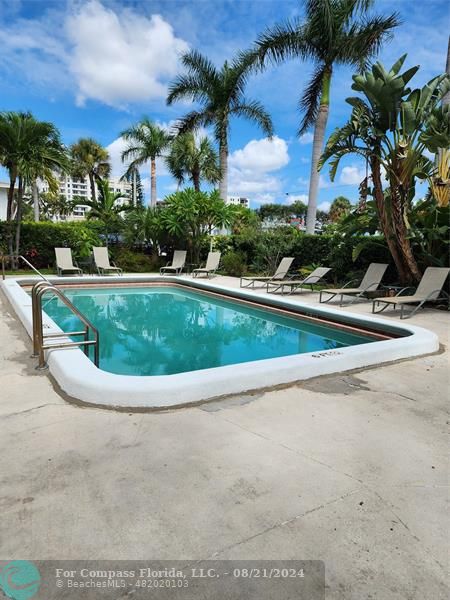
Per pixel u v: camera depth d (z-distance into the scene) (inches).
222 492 84.3
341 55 597.9
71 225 643.5
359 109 314.0
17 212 560.4
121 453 98.1
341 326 279.6
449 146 305.0
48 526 72.9
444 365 177.2
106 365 209.3
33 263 601.3
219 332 293.1
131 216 684.1
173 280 534.9
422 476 92.4
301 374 153.2
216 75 750.5
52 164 547.5
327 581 63.0
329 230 540.7
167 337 274.7
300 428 114.4
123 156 988.6
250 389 141.0
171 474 90.1
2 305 298.4
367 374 163.0
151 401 123.9
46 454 96.7
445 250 358.3
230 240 674.8
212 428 112.7
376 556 68.3
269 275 557.0
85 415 117.9
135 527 73.3
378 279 368.5
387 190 387.9
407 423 119.6
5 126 499.5
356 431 113.7
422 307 331.0
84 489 83.8
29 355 174.4
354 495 84.6
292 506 80.5
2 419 114.3
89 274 577.6
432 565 66.7
